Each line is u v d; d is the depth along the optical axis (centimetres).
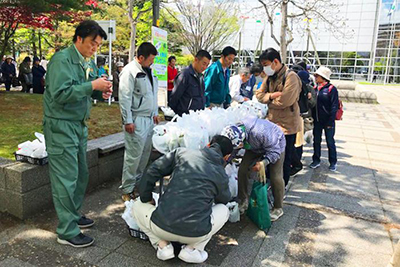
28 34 1833
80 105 278
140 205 273
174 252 277
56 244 285
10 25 950
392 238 323
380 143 744
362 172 532
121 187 379
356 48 3403
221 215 275
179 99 422
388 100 1739
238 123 336
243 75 596
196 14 1822
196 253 259
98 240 295
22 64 1165
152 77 370
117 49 2575
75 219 284
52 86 254
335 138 787
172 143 302
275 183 345
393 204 408
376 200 420
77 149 282
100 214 347
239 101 593
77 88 256
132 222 298
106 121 610
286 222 349
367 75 3434
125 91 340
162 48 678
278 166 344
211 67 489
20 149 345
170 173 268
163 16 1997
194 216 242
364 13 3331
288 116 387
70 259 265
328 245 306
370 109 1353
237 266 267
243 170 353
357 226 346
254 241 308
